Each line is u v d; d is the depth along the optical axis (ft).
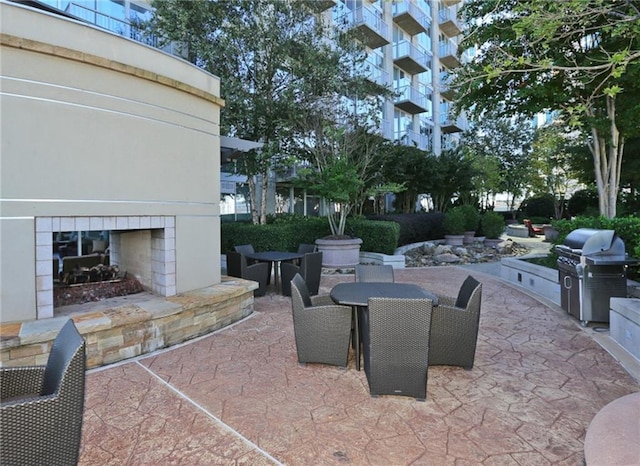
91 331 11.52
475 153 74.54
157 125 14.64
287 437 8.23
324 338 11.80
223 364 12.17
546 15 11.35
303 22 34.91
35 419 5.43
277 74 35.42
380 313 9.69
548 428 8.55
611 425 7.59
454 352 11.58
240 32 31.45
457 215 49.14
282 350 13.43
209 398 9.96
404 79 65.77
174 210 15.35
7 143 11.10
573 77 22.43
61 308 13.30
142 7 33.37
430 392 10.31
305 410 9.36
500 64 13.80
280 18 34.01
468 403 9.70
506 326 16.30
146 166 14.28
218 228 17.81
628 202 50.42
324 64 34.12
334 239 32.01
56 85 11.94
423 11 69.21
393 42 62.49
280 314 18.17
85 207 12.59
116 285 15.70
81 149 12.48
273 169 37.14
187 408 9.45
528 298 21.68
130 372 11.52
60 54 11.85
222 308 16.05
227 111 31.48
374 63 58.59
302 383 10.86
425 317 9.62
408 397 9.98
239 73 33.94
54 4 27.68
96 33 12.89
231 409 9.40
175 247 15.44
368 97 41.32
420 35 70.03
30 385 7.04
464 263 37.96
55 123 11.93
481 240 52.11
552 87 25.20
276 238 31.91
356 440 8.11
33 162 11.54
